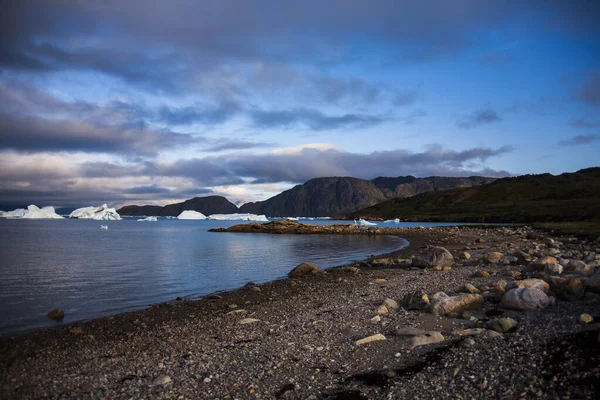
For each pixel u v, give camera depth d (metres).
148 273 37.19
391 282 28.77
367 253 57.88
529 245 54.19
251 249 65.44
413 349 12.79
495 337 12.84
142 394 10.48
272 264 44.75
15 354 14.66
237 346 14.68
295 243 79.62
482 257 38.81
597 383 8.47
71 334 17.36
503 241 64.50
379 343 13.72
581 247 44.22
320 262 46.78
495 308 17.25
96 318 20.47
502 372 9.99
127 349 15.12
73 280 33.00
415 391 9.66
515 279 25.88
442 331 14.63
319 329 16.41
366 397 9.65
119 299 25.48
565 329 12.40
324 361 12.45
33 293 27.41
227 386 10.81
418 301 18.89
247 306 22.83
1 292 27.75
